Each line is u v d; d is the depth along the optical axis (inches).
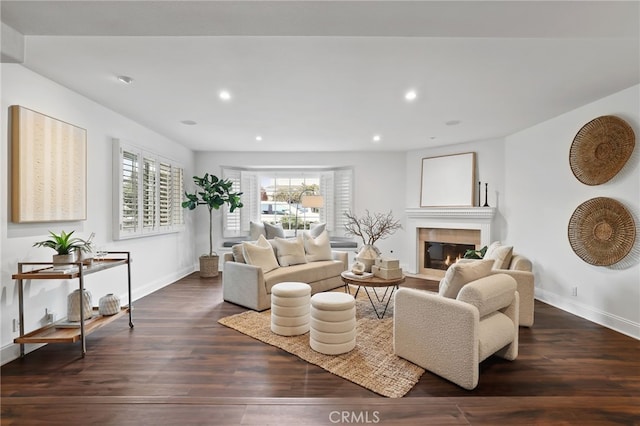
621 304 123.0
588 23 65.3
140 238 172.9
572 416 66.2
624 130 120.4
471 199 207.3
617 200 124.7
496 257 141.4
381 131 184.2
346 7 60.4
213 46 90.7
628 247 119.5
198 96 130.0
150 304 157.2
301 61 99.7
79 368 92.4
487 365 95.0
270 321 132.0
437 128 176.7
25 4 58.9
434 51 93.3
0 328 95.3
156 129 181.2
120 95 129.2
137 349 105.4
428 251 231.9
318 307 102.7
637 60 98.2
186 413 67.7
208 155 245.1
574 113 144.1
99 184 140.8
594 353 103.3
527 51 93.1
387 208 245.8
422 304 91.9
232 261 165.9
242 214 251.9
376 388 81.5
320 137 199.6
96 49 92.4
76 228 128.0
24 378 86.7
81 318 99.9
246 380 86.1
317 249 192.2
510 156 189.5
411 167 240.7
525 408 68.7
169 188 200.7
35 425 64.4
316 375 88.8
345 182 250.8
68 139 120.6
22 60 70.5
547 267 160.4
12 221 99.9
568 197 147.5
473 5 59.2
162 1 58.3
